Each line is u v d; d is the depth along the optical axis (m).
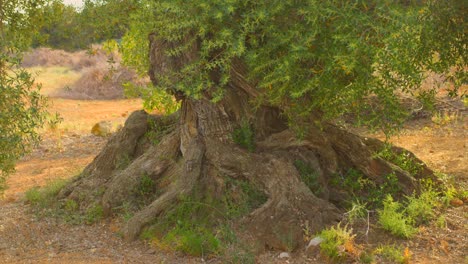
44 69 26.09
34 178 9.86
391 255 5.80
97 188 7.49
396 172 7.14
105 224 6.89
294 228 6.07
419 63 5.49
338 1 5.05
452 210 7.01
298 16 5.46
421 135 11.03
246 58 5.73
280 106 6.47
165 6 5.47
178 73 6.19
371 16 4.99
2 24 6.16
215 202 6.53
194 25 5.75
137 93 8.44
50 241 6.51
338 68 5.13
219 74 6.64
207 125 6.87
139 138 7.93
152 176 7.18
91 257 6.03
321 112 6.73
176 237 6.18
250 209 6.42
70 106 17.61
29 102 5.57
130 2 6.50
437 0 5.16
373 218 6.62
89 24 6.70
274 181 6.45
